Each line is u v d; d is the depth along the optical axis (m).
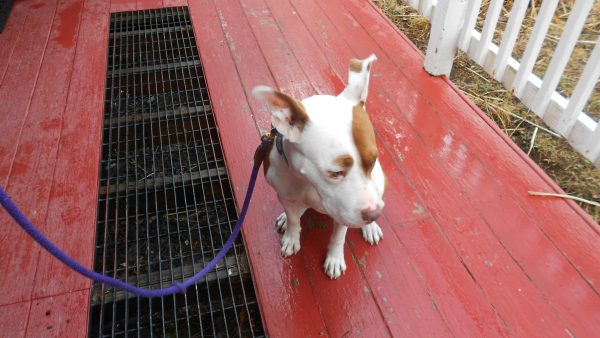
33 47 1.89
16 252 1.16
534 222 1.22
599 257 1.14
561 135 1.52
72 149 1.45
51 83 1.71
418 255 1.15
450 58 1.68
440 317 1.04
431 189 1.31
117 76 1.77
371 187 0.82
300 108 0.78
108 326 1.09
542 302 1.06
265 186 1.31
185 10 2.13
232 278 1.14
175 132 1.61
